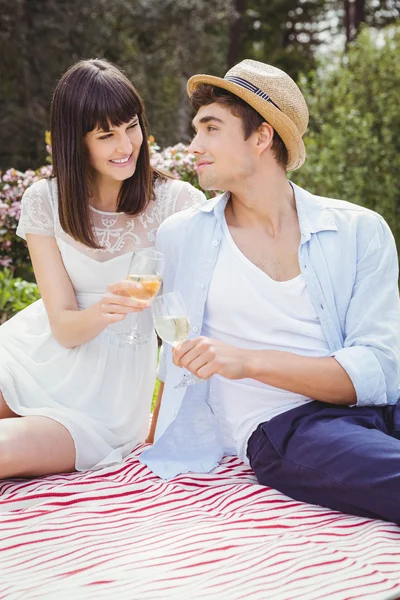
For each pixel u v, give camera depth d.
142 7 17.88
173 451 3.15
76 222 3.22
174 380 3.13
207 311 3.06
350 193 9.80
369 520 2.64
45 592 2.15
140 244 3.38
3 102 16.72
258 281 2.96
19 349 3.33
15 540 2.51
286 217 3.02
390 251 3.00
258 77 2.90
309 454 2.73
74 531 2.57
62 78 3.20
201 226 3.09
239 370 2.72
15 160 16.61
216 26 19.97
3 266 6.92
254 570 2.28
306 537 2.50
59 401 3.22
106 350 3.27
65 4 17.14
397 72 10.16
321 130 10.59
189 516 2.71
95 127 3.11
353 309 2.93
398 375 2.88
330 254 2.95
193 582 2.21
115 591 2.15
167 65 18.50
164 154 6.63
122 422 3.29
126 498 2.88
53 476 3.07
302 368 2.76
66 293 3.28
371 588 2.18
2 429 2.96
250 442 3.02
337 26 26.97
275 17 26.66
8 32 16.52
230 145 2.87
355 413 2.83
